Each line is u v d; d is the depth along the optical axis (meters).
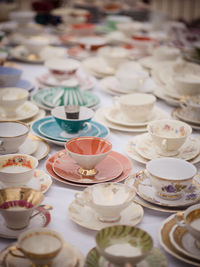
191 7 4.23
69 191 1.08
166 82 1.82
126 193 0.96
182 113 1.56
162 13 2.96
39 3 2.99
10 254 0.81
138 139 1.36
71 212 0.96
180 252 0.83
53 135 1.35
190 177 1.02
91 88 1.92
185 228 0.87
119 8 3.36
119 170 1.15
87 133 1.36
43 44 2.30
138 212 0.97
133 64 2.08
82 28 2.67
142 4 3.48
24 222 0.90
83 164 1.10
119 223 0.93
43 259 0.75
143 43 2.44
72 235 0.91
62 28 2.93
